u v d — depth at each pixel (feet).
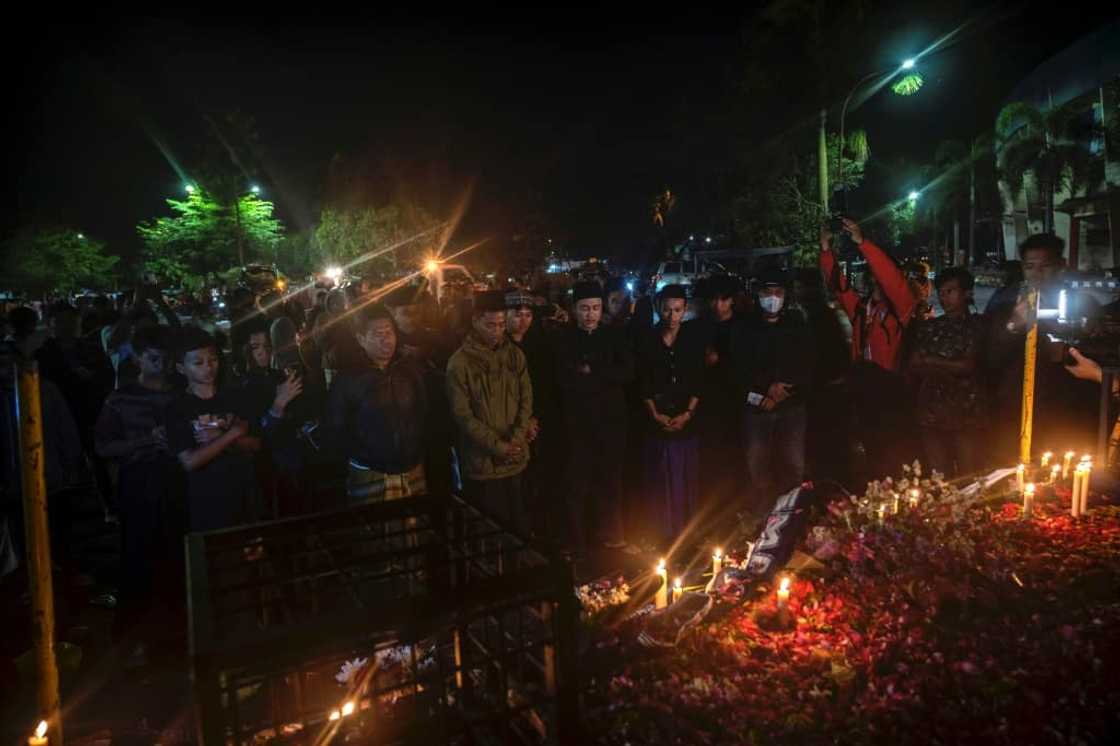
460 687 8.91
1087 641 11.59
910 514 16.51
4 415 17.21
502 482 18.65
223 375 16.33
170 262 163.02
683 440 21.09
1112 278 41.09
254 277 36.09
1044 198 126.00
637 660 12.35
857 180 96.02
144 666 15.44
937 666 11.54
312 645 6.49
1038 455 19.79
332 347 22.89
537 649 8.39
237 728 6.55
